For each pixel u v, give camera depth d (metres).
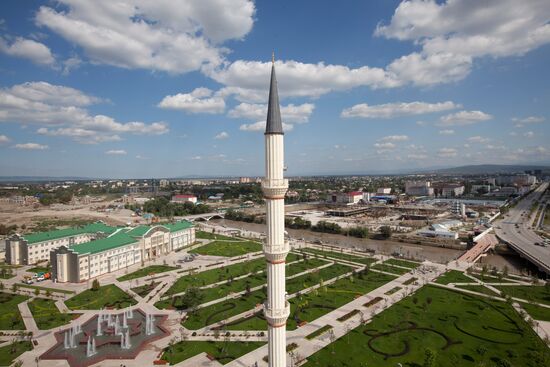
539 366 86.19
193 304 121.12
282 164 64.69
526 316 115.12
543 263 174.00
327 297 135.00
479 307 123.38
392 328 107.88
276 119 63.78
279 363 65.31
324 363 88.69
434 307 123.88
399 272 168.38
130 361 90.81
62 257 157.75
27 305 129.50
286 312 65.19
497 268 190.62
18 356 93.25
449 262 187.50
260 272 172.38
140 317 118.38
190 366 87.94
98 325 106.00
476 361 89.12
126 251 184.75
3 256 196.50
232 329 108.56
